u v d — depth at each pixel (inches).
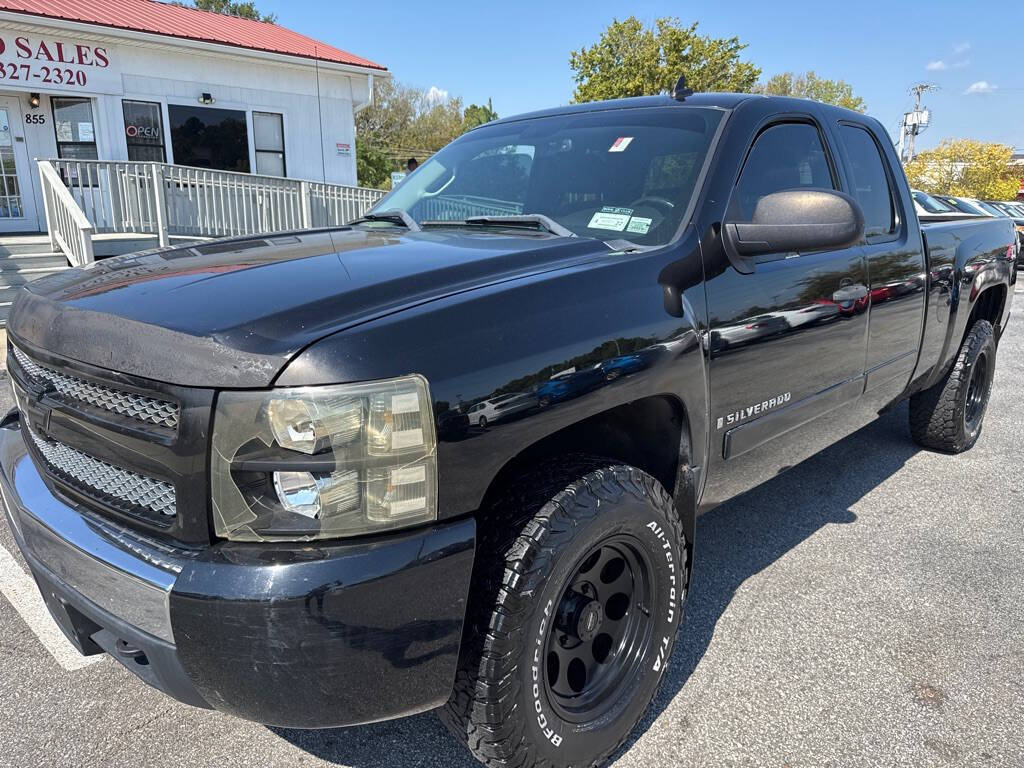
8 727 89.3
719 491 101.9
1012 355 331.0
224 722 91.0
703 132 104.7
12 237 435.2
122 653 72.2
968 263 160.6
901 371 140.8
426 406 61.7
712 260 91.8
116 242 427.5
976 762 84.4
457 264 77.8
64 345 69.9
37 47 453.4
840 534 142.9
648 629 84.8
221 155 538.9
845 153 126.5
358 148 1619.1
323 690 59.6
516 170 117.3
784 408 106.3
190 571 59.3
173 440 60.3
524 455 80.3
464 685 68.9
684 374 84.3
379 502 60.4
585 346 73.7
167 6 605.9
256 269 78.8
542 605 69.6
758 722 90.7
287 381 58.2
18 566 128.4
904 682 98.4
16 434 91.2
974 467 180.4
